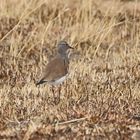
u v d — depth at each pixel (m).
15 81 25.17
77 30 32.28
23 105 21.66
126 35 33.81
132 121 19.89
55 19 33.62
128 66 27.66
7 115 20.66
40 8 35.78
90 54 30.31
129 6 41.47
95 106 21.61
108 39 32.34
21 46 30.14
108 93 23.16
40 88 23.39
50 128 18.84
